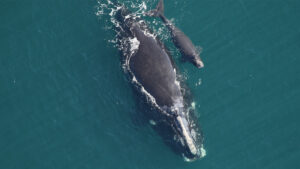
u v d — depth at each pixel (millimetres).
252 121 83875
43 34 94500
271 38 90875
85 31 94062
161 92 83125
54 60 92188
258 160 80438
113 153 83188
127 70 87188
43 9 96562
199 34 91812
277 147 81312
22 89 89875
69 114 87312
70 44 93375
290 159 79938
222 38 91250
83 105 88000
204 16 93188
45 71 91375
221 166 80375
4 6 97000
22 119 87375
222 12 93500
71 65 91562
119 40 90562
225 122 83938
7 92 89750
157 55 85000
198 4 94062
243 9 93625
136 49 86938
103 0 95375
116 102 87375
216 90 86562
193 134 81312
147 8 93562
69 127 86125
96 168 82062
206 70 88188
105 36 92812
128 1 94438
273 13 93125
